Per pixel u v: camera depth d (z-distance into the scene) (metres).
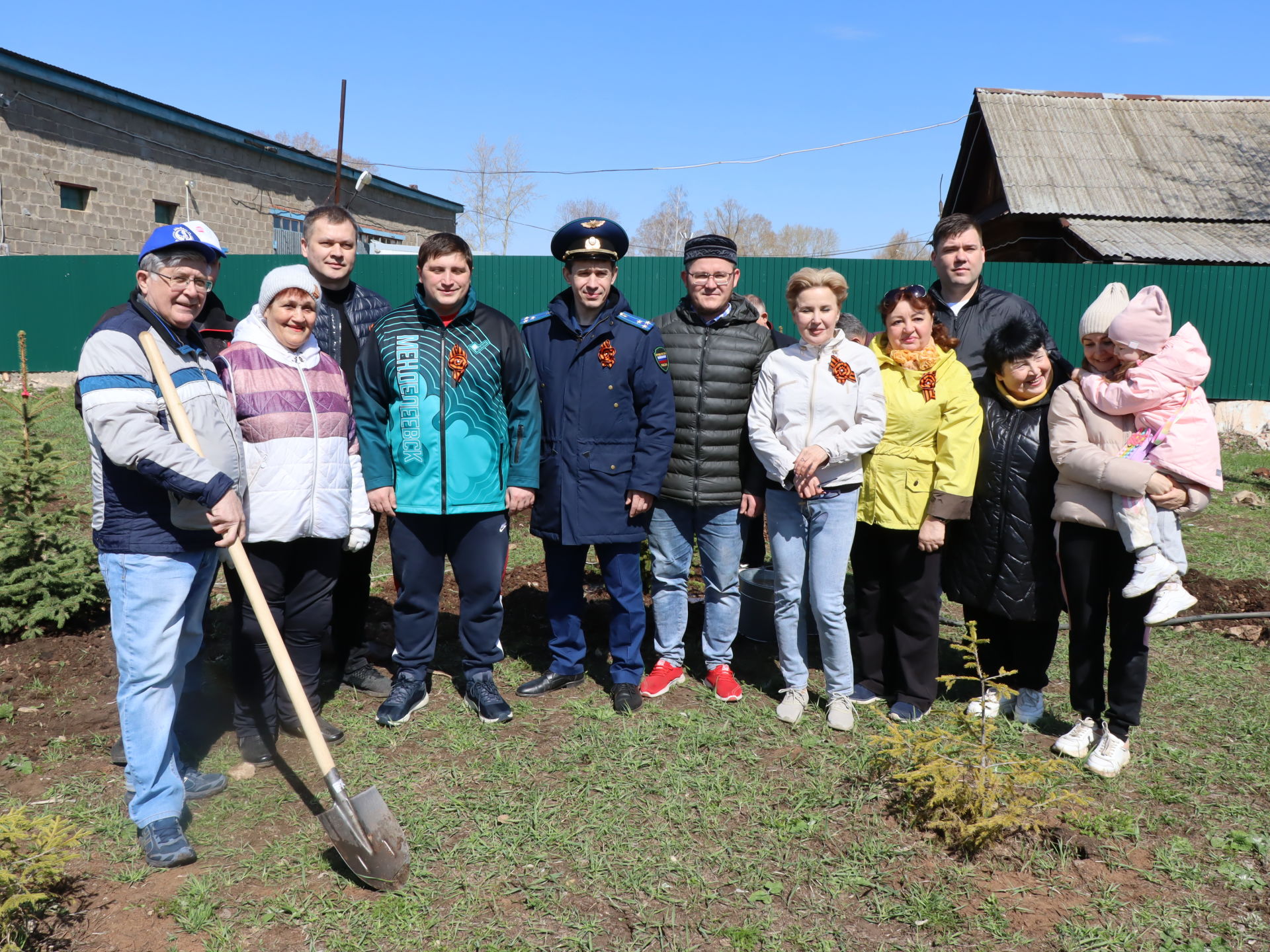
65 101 15.48
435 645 4.34
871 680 4.22
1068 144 17.34
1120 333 3.29
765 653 4.92
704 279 3.90
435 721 3.89
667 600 4.24
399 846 2.74
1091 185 16.39
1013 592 3.75
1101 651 3.59
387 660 4.64
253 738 3.52
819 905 2.69
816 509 3.82
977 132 18.23
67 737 3.68
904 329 3.78
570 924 2.59
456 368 3.68
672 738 3.77
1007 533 3.74
